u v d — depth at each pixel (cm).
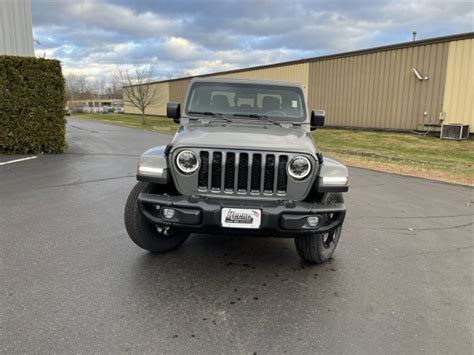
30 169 925
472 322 300
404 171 1038
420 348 266
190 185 349
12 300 311
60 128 1215
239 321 294
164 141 1688
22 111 1144
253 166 347
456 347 268
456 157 1324
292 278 371
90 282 346
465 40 1681
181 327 284
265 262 407
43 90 1164
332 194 372
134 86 4103
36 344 257
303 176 347
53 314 293
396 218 584
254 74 2962
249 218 331
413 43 1862
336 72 2272
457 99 1734
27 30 1555
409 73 1900
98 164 1015
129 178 827
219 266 393
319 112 467
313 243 378
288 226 333
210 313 304
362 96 2139
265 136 379
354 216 590
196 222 335
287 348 263
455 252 447
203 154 348
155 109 4731
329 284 360
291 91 490
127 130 2438
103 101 8062
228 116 469
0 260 387
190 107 480
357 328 289
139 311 302
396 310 316
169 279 359
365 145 1639
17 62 1114
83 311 299
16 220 518
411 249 454
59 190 702
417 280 372
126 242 446
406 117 1938
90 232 475
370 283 363
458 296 342
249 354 256
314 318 301
